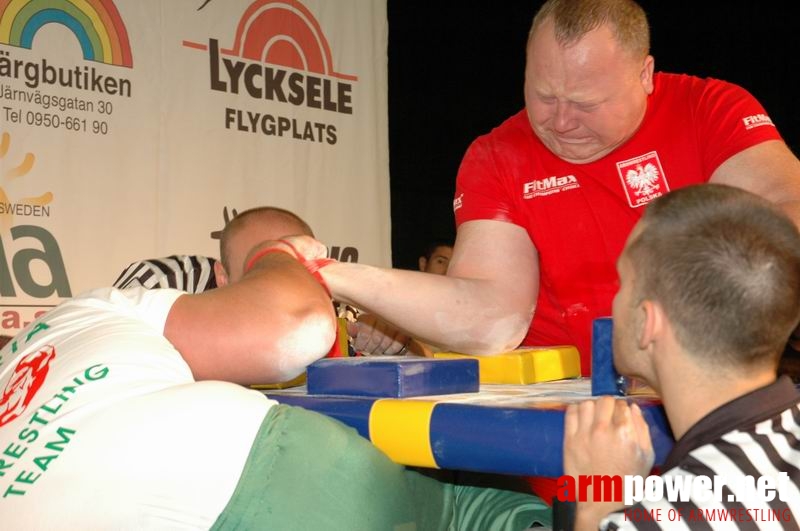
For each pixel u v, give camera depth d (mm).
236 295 1164
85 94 2822
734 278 960
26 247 2697
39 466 1003
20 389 1110
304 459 1014
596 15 1480
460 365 1224
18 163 2682
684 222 997
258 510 986
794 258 981
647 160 1646
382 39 3629
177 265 1975
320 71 3428
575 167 1665
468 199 1748
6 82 2658
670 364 1007
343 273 1448
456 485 1397
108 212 2865
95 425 1014
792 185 1482
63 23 2777
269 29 3279
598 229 1678
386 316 1477
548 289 1782
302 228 1583
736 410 969
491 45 5605
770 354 990
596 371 1196
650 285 1009
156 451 991
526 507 1366
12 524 980
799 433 973
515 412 1002
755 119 1599
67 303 1247
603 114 1521
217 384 1051
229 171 3158
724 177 1586
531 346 1765
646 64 1587
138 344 1100
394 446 1068
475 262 1672
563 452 975
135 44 2939
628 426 978
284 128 3314
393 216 5891
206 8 3111
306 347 1152
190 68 3066
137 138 2934
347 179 3502
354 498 1037
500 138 1740
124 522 972
